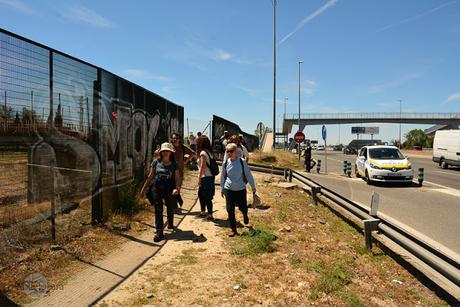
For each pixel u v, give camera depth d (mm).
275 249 6117
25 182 5352
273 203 9938
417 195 14164
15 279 4520
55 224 5934
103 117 7410
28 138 5309
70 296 4262
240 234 6855
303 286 4699
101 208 7145
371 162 17781
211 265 5328
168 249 6012
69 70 6188
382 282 5188
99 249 5809
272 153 33531
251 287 4652
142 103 10602
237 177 6934
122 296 4328
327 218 9062
